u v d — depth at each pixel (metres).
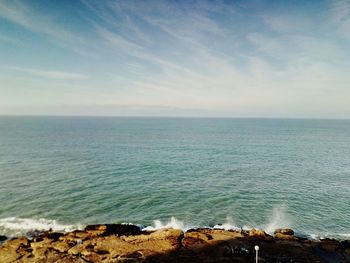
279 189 41.41
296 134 141.50
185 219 30.72
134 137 116.19
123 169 52.97
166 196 37.72
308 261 20.00
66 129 160.12
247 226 29.31
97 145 86.62
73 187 40.97
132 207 33.81
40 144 86.31
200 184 43.47
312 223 30.12
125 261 19.58
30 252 21.06
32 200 35.38
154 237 23.44
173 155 69.56
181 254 20.59
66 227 28.20
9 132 129.75
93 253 20.64
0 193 37.88
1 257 20.30
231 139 111.56
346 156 70.50
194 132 150.50
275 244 22.58
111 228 26.25
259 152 75.81
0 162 57.94
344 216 31.97
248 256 20.44
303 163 60.81
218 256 20.38
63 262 19.45
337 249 21.91
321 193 39.78
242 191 40.28
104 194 38.12
